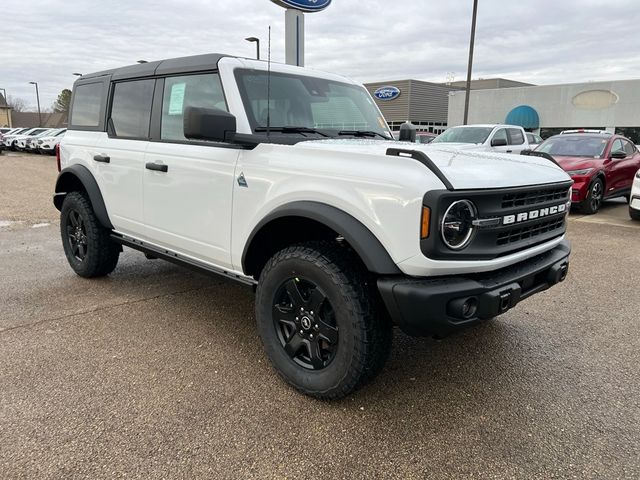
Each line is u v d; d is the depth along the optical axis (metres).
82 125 4.83
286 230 3.08
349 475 2.22
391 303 2.41
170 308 4.19
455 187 2.34
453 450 2.40
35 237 6.89
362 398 2.85
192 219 3.50
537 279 2.96
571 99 30.92
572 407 2.79
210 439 2.44
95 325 3.80
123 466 2.23
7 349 3.36
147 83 3.97
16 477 2.14
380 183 2.43
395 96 39.12
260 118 3.22
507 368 3.24
